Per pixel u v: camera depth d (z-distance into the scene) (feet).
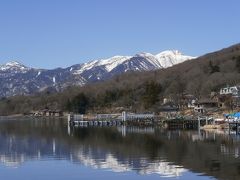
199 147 291.17
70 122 632.79
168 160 238.27
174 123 510.17
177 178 194.08
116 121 615.98
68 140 367.66
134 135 406.00
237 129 422.82
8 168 225.97
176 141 337.11
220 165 219.00
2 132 484.74
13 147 318.65
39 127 580.30
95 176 202.69
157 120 578.66
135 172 208.13
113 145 318.65
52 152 283.59
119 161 239.30
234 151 265.95
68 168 222.07
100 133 442.09
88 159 248.93
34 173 212.84
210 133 411.75
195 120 510.58
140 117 593.42
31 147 316.60
